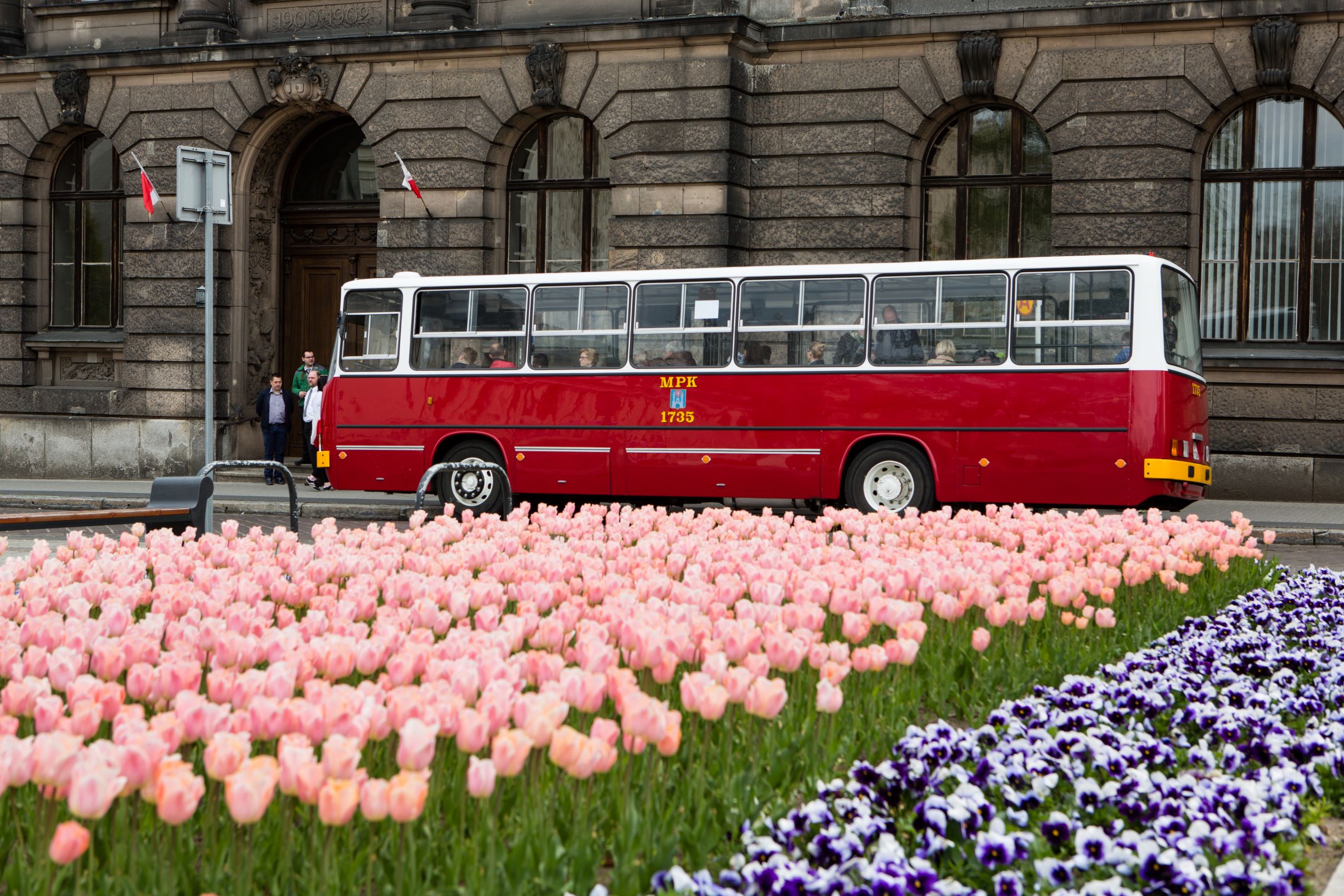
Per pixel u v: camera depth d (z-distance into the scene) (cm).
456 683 424
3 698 414
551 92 2391
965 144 2288
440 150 2478
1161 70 2147
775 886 389
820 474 1805
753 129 2355
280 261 2756
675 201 2327
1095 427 1688
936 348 1761
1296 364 2108
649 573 716
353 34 2581
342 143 2725
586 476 1922
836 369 1802
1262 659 761
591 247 2462
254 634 560
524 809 409
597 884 403
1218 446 2155
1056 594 722
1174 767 563
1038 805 504
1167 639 817
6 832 413
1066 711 623
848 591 629
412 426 2020
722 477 1853
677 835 421
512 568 741
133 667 434
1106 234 2177
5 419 2808
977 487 1736
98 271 2841
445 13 2484
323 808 322
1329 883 458
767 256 2345
